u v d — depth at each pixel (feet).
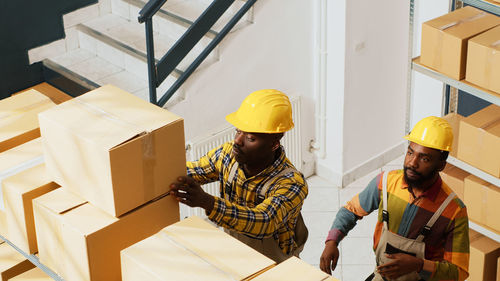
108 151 7.87
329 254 11.05
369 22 19.52
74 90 16.74
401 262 10.15
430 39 12.56
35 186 9.00
